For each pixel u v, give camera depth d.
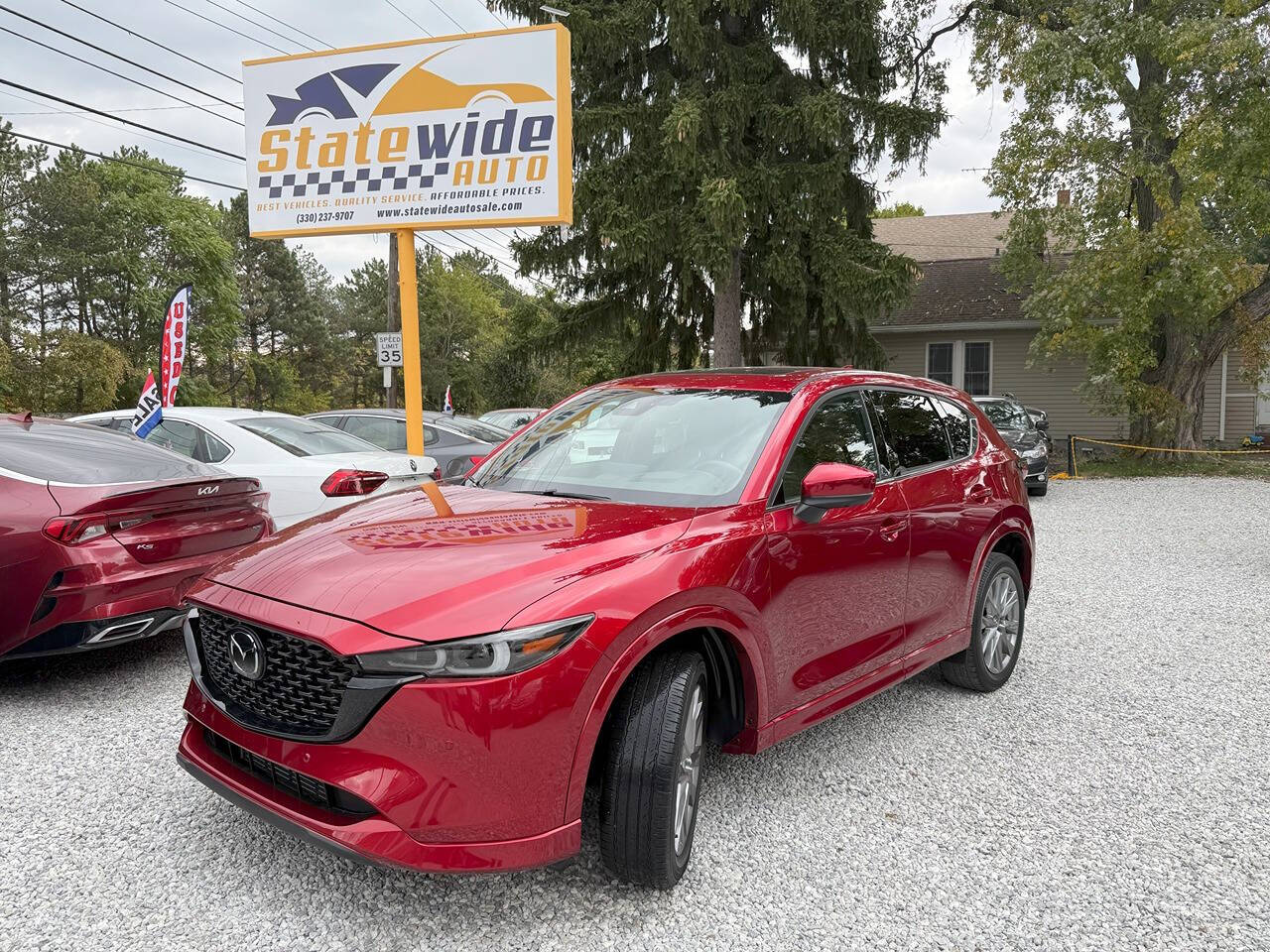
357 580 2.55
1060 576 7.96
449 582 2.48
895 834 3.22
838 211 17.22
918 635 4.03
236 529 4.99
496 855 2.34
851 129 16.97
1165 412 17.62
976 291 23.55
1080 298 16.25
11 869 2.90
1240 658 5.45
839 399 3.79
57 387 35.53
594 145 16.11
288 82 8.51
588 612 2.45
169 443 7.11
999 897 2.82
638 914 2.69
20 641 4.21
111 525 4.36
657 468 3.44
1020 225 17.70
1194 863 3.05
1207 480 15.81
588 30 15.52
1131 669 5.23
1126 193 16.20
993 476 4.66
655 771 2.60
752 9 17.42
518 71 8.00
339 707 2.34
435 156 8.27
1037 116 16.47
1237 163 14.95
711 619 2.79
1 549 4.17
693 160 14.95
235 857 2.98
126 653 5.39
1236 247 17.03
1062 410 21.91
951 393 4.75
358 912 2.67
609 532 2.82
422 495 3.49
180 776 3.61
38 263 43.72
